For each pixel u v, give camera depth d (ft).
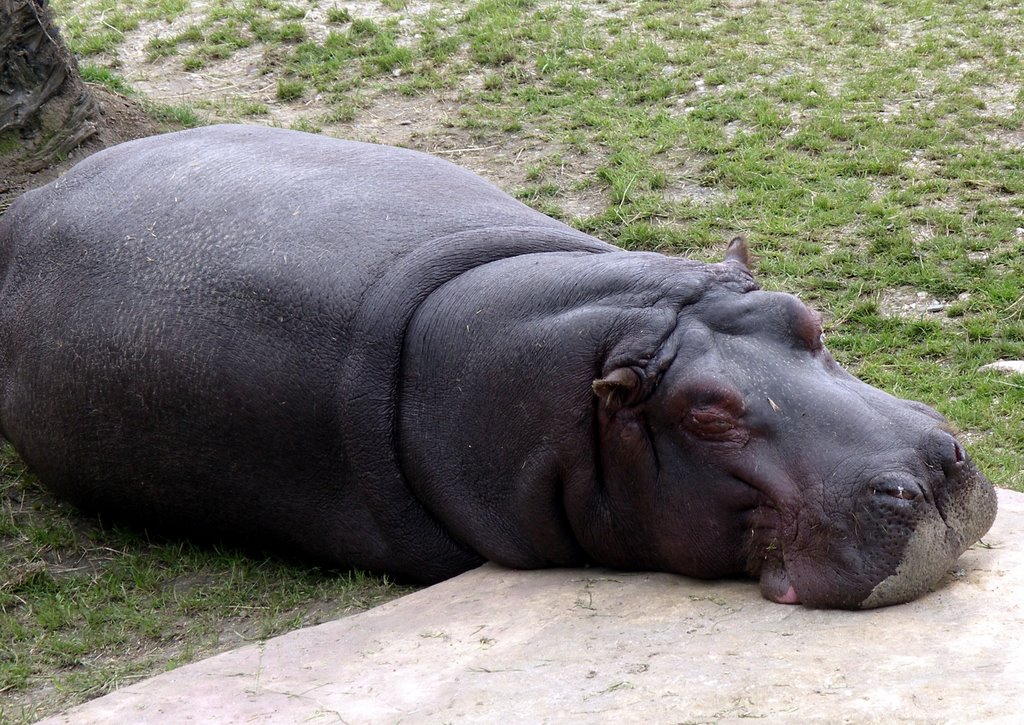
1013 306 27.99
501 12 47.39
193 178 21.38
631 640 14.48
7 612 19.26
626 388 15.69
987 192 33.01
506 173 36.19
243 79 44.65
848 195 33.14
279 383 18.61
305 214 19.79
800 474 14.97
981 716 11.58
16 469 23.67
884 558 14.32
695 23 45.73
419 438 17.99
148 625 18.43
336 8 48.52
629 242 31.89
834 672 12.85
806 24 45.32
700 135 37.11
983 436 23.82
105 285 20.49
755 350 15.74
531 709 13.09
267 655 15.83
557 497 17.02
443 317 18.02
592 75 42.14
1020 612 13.82
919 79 40.27
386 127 40.14
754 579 16.03
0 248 23.18
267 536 20.01
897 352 26.99
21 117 32.68
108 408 20.16
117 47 47.91
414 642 15.48
